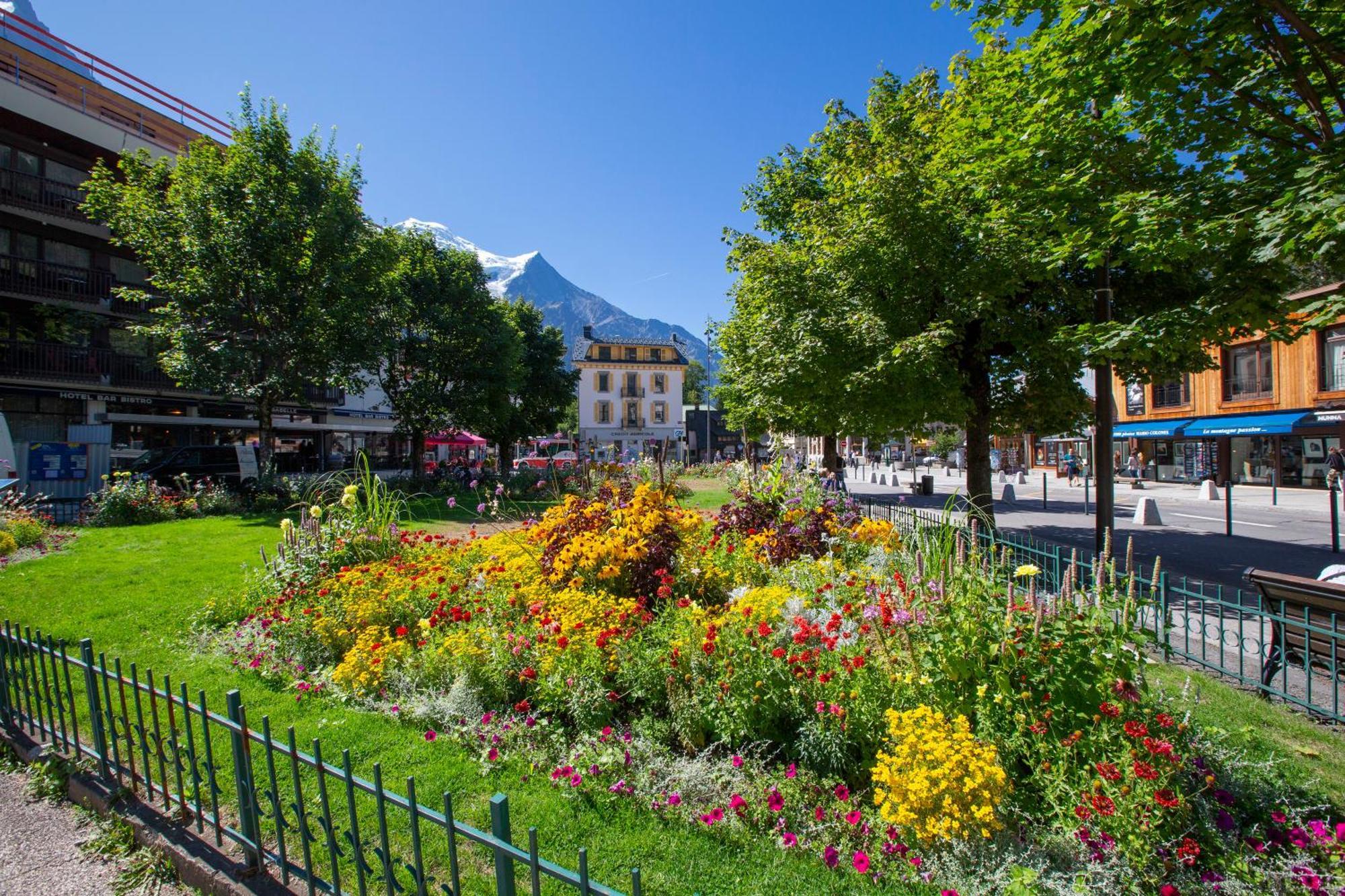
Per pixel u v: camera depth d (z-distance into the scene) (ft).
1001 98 24.08
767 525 22.77
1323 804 9.34
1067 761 9.00
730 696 10.88
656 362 218.59
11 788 10.82
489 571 18.17
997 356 37.27
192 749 8.82
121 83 77.05
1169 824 8.02
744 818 9.09
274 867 8.42
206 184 51.70
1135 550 35.42
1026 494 84.33
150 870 8.83
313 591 17.98
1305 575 28.48
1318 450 79.51
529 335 121.90
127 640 17.92
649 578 17.13
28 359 68.90
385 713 12.89
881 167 31.40
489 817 9.45
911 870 7.97
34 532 33.78
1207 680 15.16
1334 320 17.01
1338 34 16.80
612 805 9.65
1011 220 26.45
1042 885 7.47
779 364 36.17
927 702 9.95
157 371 79.51
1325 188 15.48
